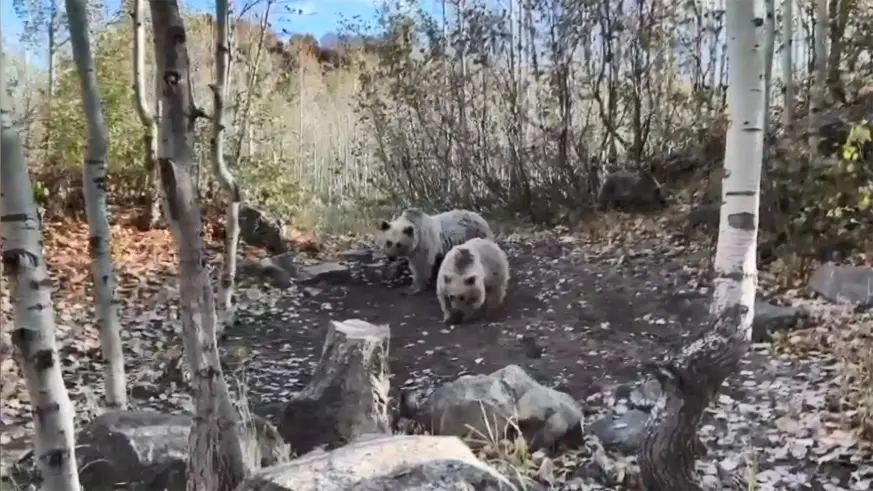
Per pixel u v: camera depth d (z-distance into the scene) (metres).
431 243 9.66
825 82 11.07
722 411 5.46
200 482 3.64
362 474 3.23
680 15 13.18
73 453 3.09
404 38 14.73
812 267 8.29
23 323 2.95
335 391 5.23
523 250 11.16
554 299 8.79
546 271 9.89
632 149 12.99
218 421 3.65
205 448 3.64
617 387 6.14
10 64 12.37
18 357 2.99
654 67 13.34
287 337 8.10
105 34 12.28
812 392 5.61
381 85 15.59
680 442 4.20
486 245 8.67
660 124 13.22
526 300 8.88
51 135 11.72
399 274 10.48
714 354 4.19
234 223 8.14
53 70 12.76
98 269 5.54
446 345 7.70
